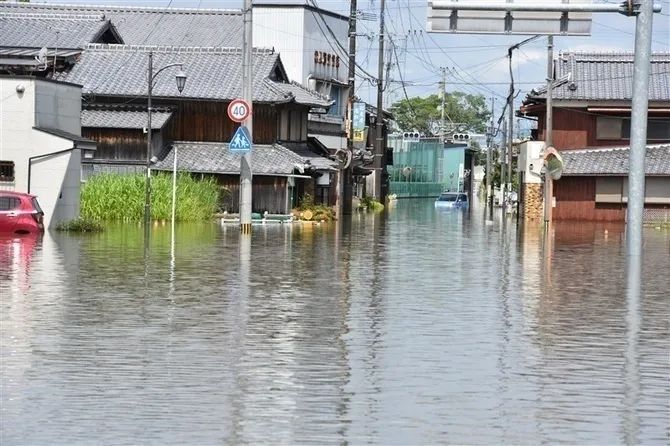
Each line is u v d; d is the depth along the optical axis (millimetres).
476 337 18562
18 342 17172
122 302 22062
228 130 69500
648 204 72562
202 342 17453
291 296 23797
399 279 28281
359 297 23969
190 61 71250
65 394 13531
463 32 21312
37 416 12445
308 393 13820
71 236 41781
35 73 67688
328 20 93188
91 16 77062
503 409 13148
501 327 19781
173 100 69062
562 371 15594
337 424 12305
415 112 180625
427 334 18781
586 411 13117
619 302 23891
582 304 23453
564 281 28531
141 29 89438
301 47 88375
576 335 18969
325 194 75750
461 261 35125
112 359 15844
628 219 22016
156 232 46812
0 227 41094
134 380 14422
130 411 12727
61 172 44062
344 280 27594
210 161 67375
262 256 34500
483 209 98750
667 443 11719
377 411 12938
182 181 59312
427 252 39031
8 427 11953
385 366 15727
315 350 16938
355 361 16078
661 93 73688
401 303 23094
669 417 12852
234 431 11914
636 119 21609
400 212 86688
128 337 17797
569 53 77625
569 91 74500
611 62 76438
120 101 68688
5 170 43906
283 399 13469
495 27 21312
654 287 27156
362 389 14117
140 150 67562
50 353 16250
